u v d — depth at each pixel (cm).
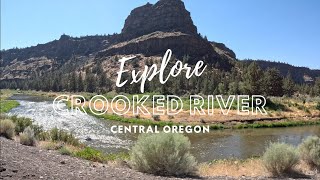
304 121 5538
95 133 3772
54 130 2295
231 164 1753
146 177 1017
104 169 1078
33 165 943
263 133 4294
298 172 1315
